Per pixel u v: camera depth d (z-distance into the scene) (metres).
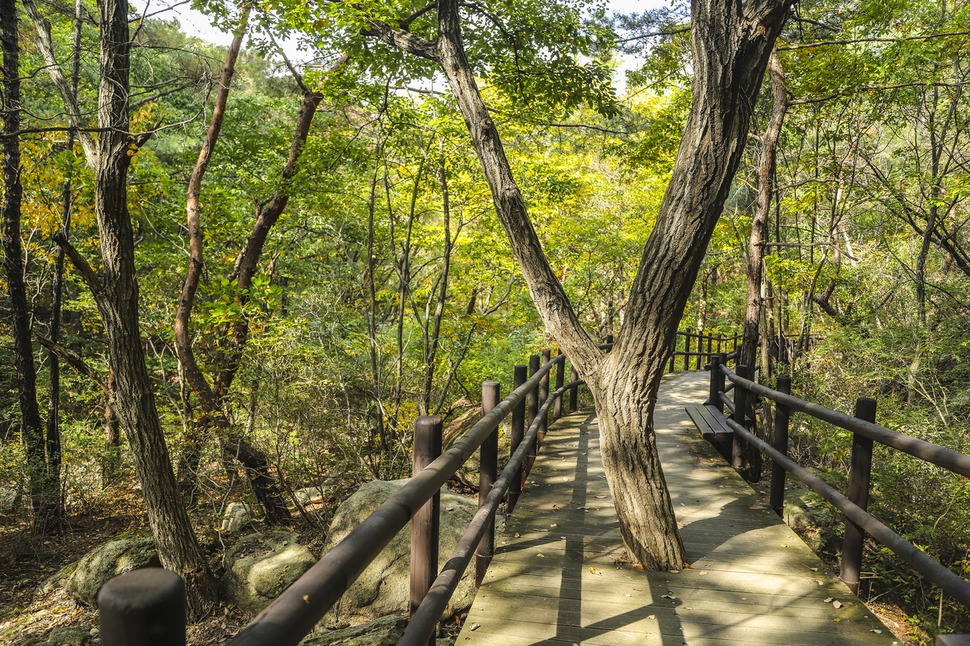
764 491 7.69
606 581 3.78
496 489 3.84
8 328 14.83
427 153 11.74
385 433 11.02
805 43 10.51
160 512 7.08
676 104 11.80
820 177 12.09
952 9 11.57
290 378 9.34
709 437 7.63
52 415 11.12
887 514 6.63
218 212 11.46
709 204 3.83
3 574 9.16
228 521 10.04
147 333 11.43
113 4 6.91
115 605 0.77
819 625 3.31
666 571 3.95
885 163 15.41
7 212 10.40
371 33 6.82
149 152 12.57
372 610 5.94
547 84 9.12
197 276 10.38
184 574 7.10
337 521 6.58
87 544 10.29
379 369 11.20
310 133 12.41
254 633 1.07
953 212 15.02
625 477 4.05
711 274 26.11
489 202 12.59
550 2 8.69
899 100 11.48
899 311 13.34
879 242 15.35
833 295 16.61
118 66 6.96
